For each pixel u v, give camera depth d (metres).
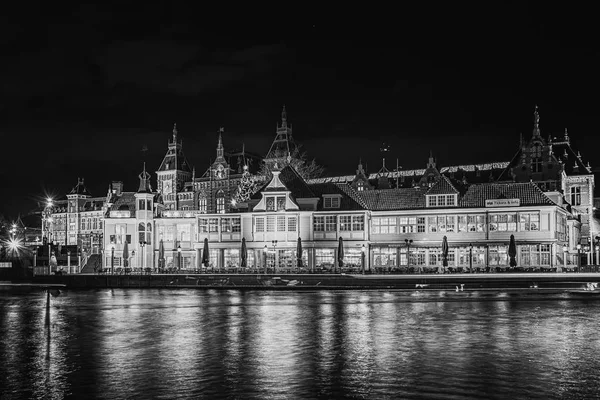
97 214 177.00
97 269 102.06
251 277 78.44
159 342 35.78
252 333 38.66
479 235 88.75
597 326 40.50
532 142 115.25
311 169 139.88
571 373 27.14
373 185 144.88
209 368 28.55
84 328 41.84
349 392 24.25
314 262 92.75
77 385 25.70
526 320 43.38
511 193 89.25
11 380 26.67
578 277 71.62
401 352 32.00
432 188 92.12
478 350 32.44
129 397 23.89
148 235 104.38
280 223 93.94
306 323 42.75
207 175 173.12
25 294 74.44
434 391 24.33
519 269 80.12
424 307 51.97
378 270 84.50
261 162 165.62
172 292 73.19
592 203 116.88
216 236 97.50
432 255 91.06
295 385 25.31
